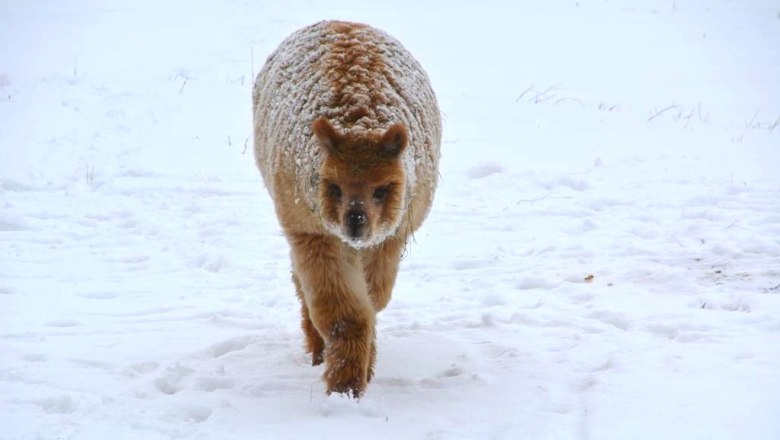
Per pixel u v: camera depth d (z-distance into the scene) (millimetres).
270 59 14281
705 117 32562
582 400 10664
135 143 26266
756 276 16016
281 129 11898
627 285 15945
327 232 11328
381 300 12352
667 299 14977
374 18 51812
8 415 10344
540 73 40125
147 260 17922
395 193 11039
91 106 29375
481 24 51594
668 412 10000
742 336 12695
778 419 9586
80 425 10188
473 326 14281
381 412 10750
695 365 11531
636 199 21766
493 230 20047
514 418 10297
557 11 56656
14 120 27391
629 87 38062
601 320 14188
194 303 15523
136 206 21312
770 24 53531
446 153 26344
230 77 36531
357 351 11320
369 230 10680
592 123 30016
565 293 15750
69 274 16781
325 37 12703
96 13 50938
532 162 25578
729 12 57375
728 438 9219
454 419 10438
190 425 10297
